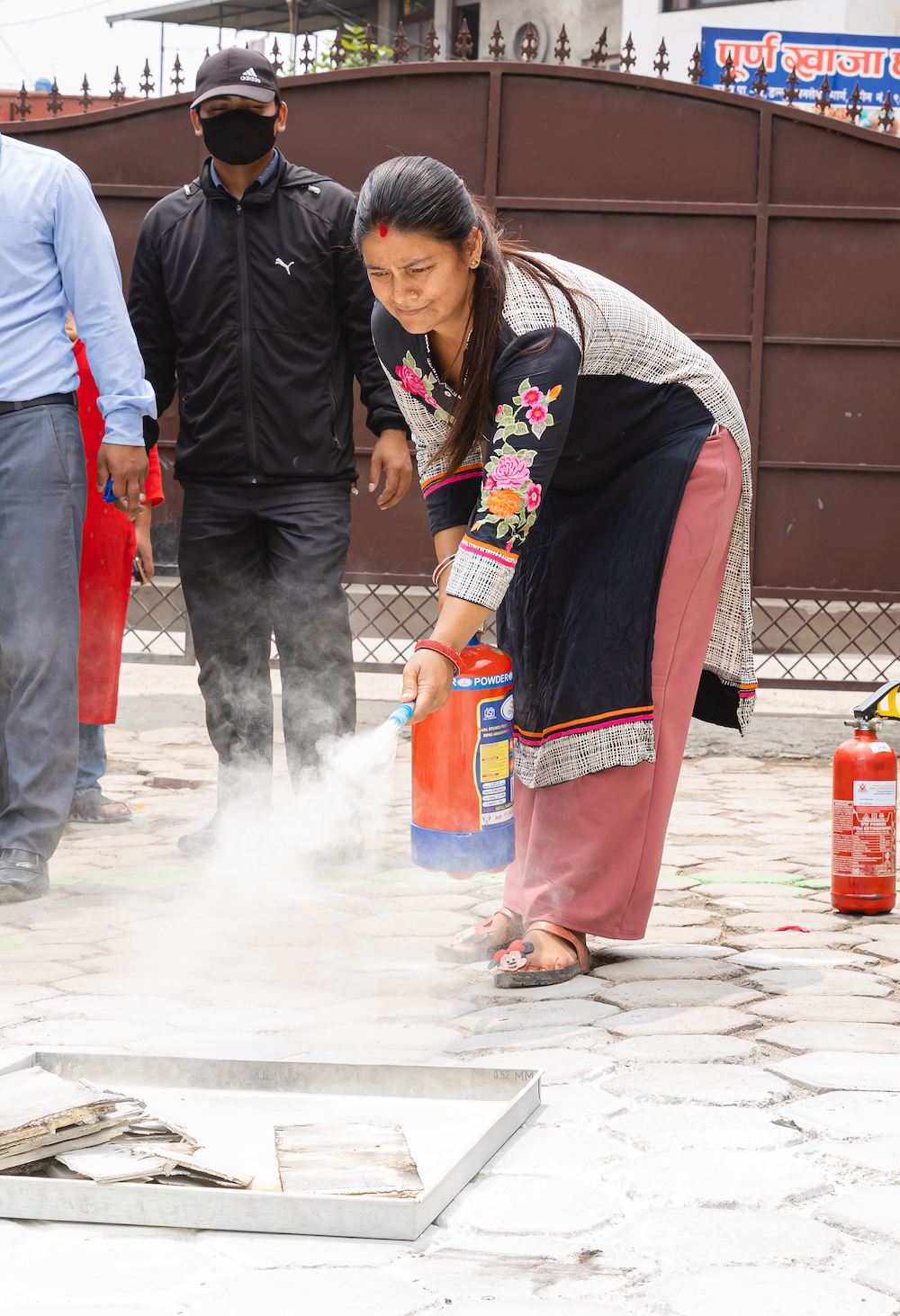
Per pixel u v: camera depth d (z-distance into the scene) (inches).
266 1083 75.2
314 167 243.0
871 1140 66.7
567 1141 67.5
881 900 120.6
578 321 88.0
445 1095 73.8
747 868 144.0
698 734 235.0
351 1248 56.5
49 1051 77.3
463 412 87.7
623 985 96.7
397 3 721.0
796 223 242.8
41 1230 58.4
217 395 141.3
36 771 128.0
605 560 96.6
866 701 123.0
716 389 98.7
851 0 511.2
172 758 215.0
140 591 295.6
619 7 611.8
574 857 98.6
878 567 248.4
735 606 103.1
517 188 242.8
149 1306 51.3
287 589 143.6
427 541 248.8
